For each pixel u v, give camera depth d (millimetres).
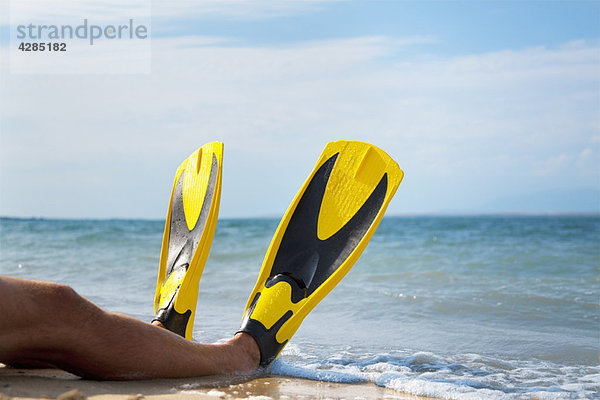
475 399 2709
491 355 3807
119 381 2547
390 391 2824
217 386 2684
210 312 5355
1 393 2260
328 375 3053
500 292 6562
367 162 3840
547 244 15531
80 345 2371
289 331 3191
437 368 3400
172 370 2645
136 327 2555
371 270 9391
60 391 2328
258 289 3367
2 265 9602
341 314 5348
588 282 7648
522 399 2758
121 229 23500
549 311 5465
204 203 3760
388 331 4582
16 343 2242
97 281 7605
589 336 4422
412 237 20719
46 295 2287
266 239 17406
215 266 9930
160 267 3791
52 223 32219
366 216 3604
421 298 6105
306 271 3438
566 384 3084
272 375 3025
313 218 3652
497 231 24984
